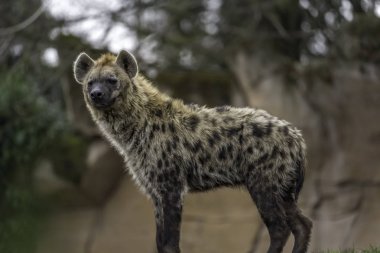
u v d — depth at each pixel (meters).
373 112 22.47
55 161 23.64
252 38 25.08
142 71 24.78
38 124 24.25
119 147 13.80
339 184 22.67
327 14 25.98
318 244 22.70
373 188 22.52
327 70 22.97
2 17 26.30
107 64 13.58
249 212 22.84
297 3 26.06
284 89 22.91
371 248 15.97
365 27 23.81
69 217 23.72
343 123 22.64
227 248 22.83
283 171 12.89
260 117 13.17
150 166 13.32
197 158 13.23
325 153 22.88
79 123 23.80
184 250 22.94
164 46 26.34
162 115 13.45
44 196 23.73
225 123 13.27
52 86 27.00
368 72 22.89
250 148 12.99
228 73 24.05
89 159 23.36
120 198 23.56
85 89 13.80
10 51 27.39
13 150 24.09
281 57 23.98
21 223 23.81
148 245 23.19
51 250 23.62
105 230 23.41
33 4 26.06
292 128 13.19
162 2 26.28
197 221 23.03
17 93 24.53
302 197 22.73
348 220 22.59
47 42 25.66
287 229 12.99
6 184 24.05
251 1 26.38
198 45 26.53
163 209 13.20
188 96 23.70
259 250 22.70
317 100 22.81
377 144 22.45
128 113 13.48
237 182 13.26
